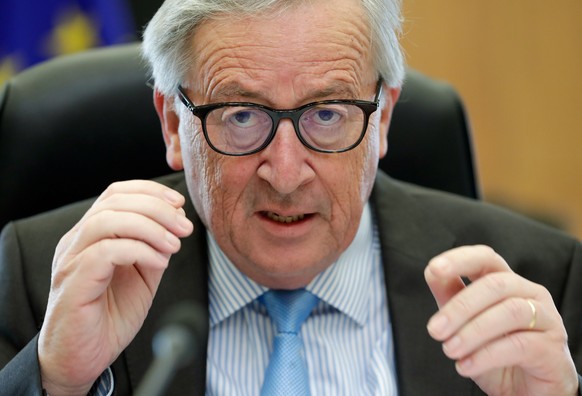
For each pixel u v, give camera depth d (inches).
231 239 58.2
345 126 56.2
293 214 56.2
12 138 72.2
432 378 62.0
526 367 51.1
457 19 158.4
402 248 66.7
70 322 52.6
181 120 59.3
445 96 78.0
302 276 59.7
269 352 62.9
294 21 54.1
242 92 54.7
